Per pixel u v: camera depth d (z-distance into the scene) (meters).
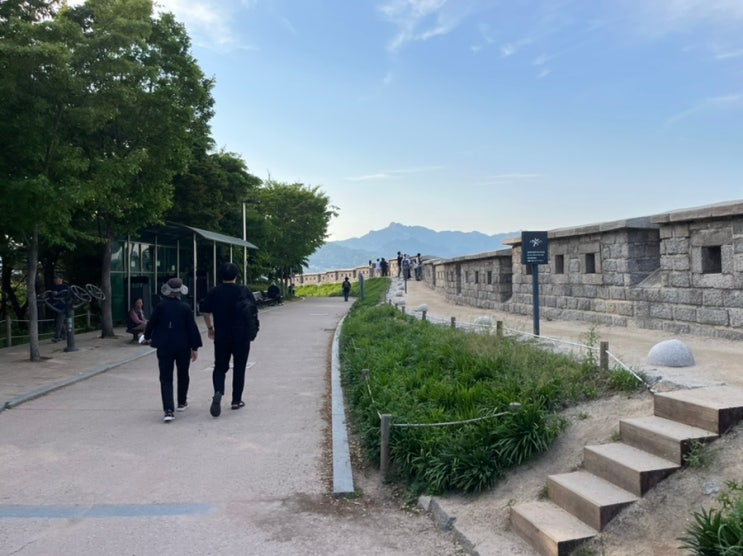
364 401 7.55
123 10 13.65
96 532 4.61
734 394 4.95
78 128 13.89
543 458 5.18
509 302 17.53
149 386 10.22
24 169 12.34
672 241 10.62
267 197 41.19
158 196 16.88
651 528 3.86
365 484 5.72
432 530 4.72
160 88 15.67
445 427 5.74
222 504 5.19
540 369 6.85
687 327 10.27
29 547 4.35
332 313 27.28
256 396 9.38
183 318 8.09
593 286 13.23
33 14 13.67
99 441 6.93
